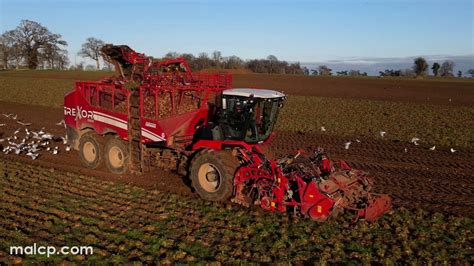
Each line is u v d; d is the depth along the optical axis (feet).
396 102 107.45
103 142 43.73
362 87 153.17
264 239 28.35
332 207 28.86
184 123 39.29
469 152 57.06
